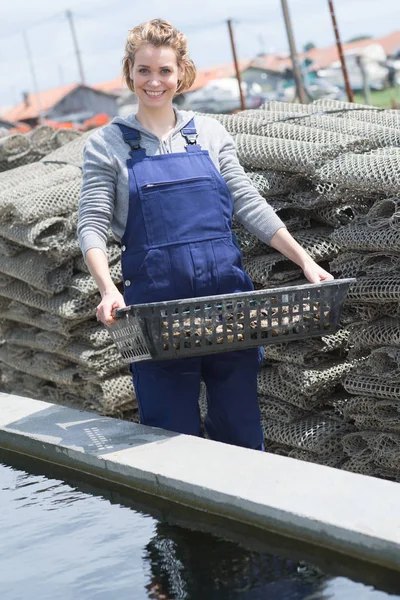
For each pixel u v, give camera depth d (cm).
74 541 305
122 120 363
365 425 417
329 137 439
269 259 429
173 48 357
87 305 496
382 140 435
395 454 399
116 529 313
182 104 4297
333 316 348
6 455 403
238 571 273
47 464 380
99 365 499
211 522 304
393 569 253
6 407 444
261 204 371
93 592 268
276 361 450
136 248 353
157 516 322
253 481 304
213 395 375
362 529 259
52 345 521
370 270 395
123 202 356
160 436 362
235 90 4394
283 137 457
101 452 352
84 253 353
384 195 398
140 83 355
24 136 618
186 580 271
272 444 466
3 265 524
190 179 352
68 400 552
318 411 448
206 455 335
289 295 338
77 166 535
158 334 327
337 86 4441
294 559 277
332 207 427
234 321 336
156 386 369
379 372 400
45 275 494
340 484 293
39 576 282
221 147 374
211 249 352
